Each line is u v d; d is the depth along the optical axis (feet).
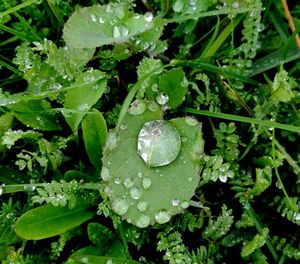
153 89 0.65
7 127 0.65
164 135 0.60
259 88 0.71
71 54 0.64
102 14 0.63
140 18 0.64
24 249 0.65
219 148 0.70
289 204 0.66
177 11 0.70
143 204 0.59
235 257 0.68
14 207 0.63
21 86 0.70
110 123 0.67
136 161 0.59
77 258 0.61
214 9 0.71
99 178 0.65
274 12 0.74
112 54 0.67
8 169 0.66
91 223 0.64
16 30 0.69
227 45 0.73
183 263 0.61
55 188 0.60
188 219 0.65
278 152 0.67
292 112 0.70
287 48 0.70
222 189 0.69
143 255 0.67
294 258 0.67
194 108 0.69
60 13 0.70
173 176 0.59
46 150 0.64
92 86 0.63
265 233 0.63
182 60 0.70
